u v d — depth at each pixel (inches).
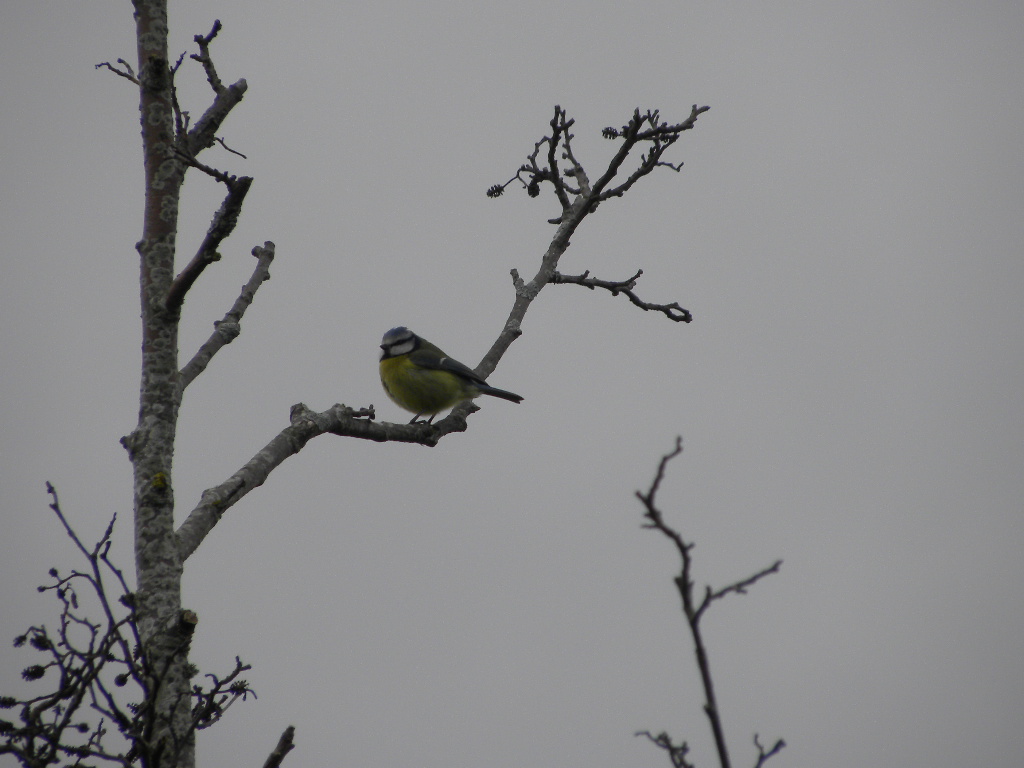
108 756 270.4
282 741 277.1
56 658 285.6
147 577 340.5
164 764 284.8
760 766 231.5
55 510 285.9
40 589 292.7
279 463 415.2
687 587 205.2
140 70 417.1
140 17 423.5
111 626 280.8
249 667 310.3
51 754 271.0
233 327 439.8
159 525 351.6
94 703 275.0
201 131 426.9
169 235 404.8
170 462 369.1
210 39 436.1
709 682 202.2
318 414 449.7
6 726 277.1
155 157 411.5
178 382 386.3
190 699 309.1
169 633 313.7
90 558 285.0
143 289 393.4
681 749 229.8
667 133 587.5
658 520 203.8
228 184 354.3
